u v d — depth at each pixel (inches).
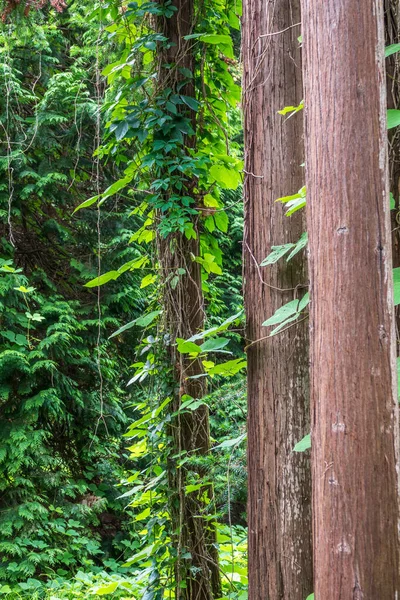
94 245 259.3
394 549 54.7
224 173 137.3
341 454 55.9
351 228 56.9
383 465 55.1
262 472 94.3
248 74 100.4
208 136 138.2
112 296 253.0
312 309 60.1
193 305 128.0
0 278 229.1
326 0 59.6
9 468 221.0
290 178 94.6
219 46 143.3
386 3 79.8
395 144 79.0
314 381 59.4
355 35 58.2
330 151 58.3
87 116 237.0
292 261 93.9
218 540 131.7
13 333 228.2
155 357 127.2
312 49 60.8
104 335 260.1
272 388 94.0
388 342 56.4
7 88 228.8
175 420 124.8
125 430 268.2
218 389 125.1
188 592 122.3
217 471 118.6
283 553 91.1
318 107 59.6
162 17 132.7
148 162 126.3
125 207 259.4
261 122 97.7
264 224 96.5
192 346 99.0
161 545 124.7
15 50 246.4
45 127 241.3
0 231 245.1
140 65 138.5
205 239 143.3
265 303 95.7
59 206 261.0
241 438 103.5
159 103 128.0
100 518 260.4
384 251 56.9
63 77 235.9
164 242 128.9
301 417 91.9
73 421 254.2
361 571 54.6
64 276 266.2
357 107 57.6
